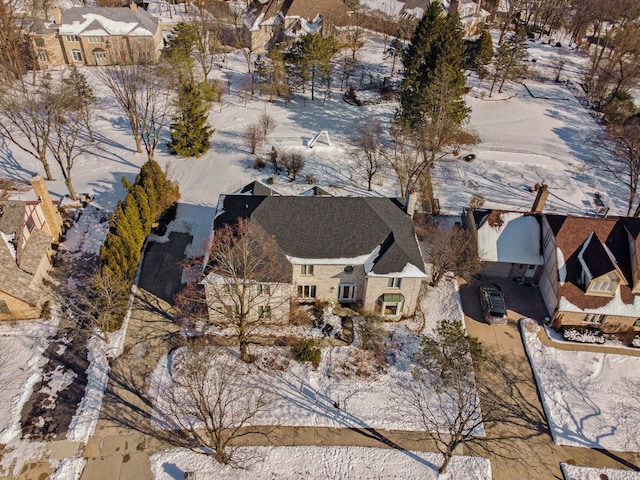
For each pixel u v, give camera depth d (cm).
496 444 3409
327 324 4138
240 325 3581
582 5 11131
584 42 11150
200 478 3153
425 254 4894
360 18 10388
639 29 9819
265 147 6531
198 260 4681
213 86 7888
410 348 3984
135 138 6275
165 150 6469
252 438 3369
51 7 9794
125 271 4228
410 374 3803
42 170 5966
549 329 4212
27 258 4228
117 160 6241
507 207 5675
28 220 4372
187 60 7750
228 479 3155
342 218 4075
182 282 4497
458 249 4378
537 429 3516
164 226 5125
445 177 6162
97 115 7156
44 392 3575
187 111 6081
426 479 3197
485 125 7594
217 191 5706
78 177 5875
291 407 3553
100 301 3875
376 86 8425
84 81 7194
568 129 7600
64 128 6706
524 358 3981
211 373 3716
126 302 4119
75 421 3409
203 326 4091
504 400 3678
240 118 7306
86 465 3194
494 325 4212
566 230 4253
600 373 3878
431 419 3519
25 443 3284
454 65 6309
